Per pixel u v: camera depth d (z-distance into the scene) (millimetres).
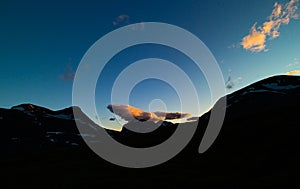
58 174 58719
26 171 69438
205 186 31156
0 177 60656
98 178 48812
